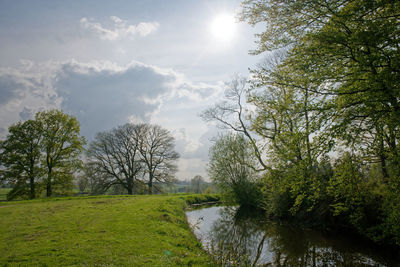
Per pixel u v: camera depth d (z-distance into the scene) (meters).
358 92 8.80
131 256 8.12
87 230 11.70
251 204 29.27
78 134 36.09
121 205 21.67
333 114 8.67
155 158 44.34
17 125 32.44
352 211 14.55
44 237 10.48
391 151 9.18
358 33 7.29
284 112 11.16
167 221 14.95
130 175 41.81
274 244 14.00
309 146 9.34
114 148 41.78
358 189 12.46
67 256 8.09
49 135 33.31
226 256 10.29
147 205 21.23
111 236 10.64
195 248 10.63
